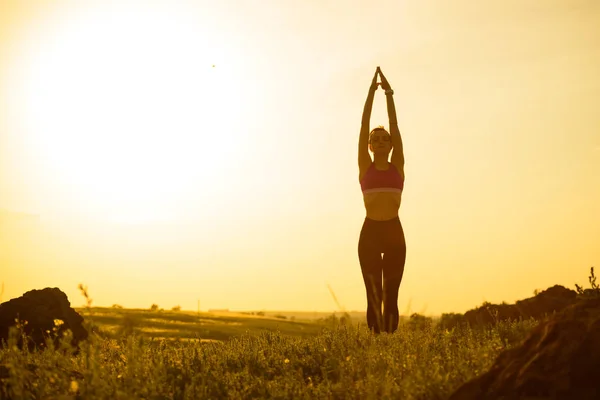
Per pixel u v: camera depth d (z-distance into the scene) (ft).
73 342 30.27
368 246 30.71
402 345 21.33
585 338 15.37
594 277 20.93
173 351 24.50
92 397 17.44
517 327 25.39
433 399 16.80
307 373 22.30
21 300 30.63
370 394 16.56
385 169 31.55
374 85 33.27
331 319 25.57
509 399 15.34
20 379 17.46
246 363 23.61
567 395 14.83
